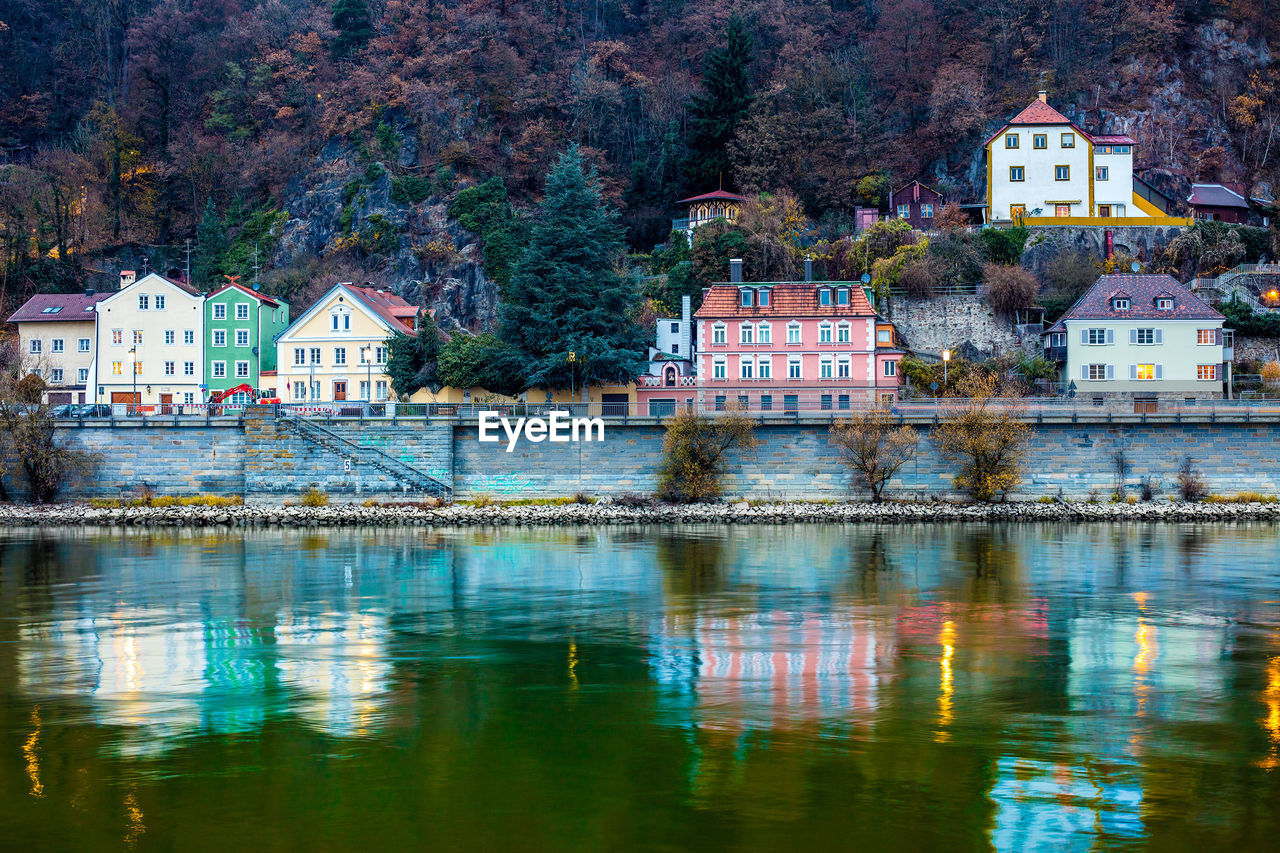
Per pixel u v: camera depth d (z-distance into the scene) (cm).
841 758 2567
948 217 11738
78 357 10481
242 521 7238
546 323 8812
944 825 2202
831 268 11275
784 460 7725
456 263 12331
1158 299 9356
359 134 13912
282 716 2880
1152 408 7806
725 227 11688
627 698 3044
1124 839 2148
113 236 14088
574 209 9069
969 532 6750
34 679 3244
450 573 5203
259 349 10369
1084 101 14262
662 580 4988
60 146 15575
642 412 8144
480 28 14762
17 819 2238
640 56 15662
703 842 2134
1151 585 4841
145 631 3912
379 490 7612
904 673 3319
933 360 9981
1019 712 2917
